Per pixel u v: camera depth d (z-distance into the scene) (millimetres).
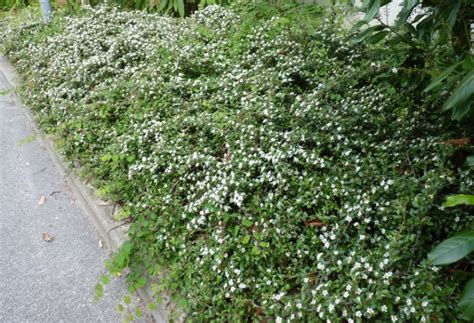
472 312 1248
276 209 2340
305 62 3449
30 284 2709
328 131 2689
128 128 3393
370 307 1763
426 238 1950
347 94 2977
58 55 4777
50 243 3059
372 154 2518
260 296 2070
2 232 3188
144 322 2373
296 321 1869
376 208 2182
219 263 2172
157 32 4910
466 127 2400
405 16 2008
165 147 2949
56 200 3533
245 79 3389
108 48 4855
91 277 2742
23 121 4934
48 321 2449
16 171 3973
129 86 3676
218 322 2047
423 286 1765
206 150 2865
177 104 3393
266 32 4129
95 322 2426
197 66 3898
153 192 2805
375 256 1954
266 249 2152
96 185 3258
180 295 2264
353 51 3529
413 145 2414
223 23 4578
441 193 2086
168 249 2490
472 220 1889
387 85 2832
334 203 2268
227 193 2479
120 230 2908
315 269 2045
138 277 2465
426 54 2234
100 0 6582
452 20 1885
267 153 2648
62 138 3734
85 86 4121
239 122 2953
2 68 6023
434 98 2137
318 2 5309
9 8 9469
